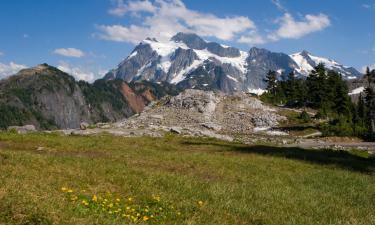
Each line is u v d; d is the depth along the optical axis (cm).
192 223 1276
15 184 1323
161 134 5644
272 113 9700
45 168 1844
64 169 1878
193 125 7944
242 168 2669
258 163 3002
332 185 2370
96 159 2444
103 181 1733
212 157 3034
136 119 8306
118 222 1133
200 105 9081
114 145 3447
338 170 2992
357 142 7081
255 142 5747
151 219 1277
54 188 1470
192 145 4209
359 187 2344
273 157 3469
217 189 1823
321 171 2869
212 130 7825
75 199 1313
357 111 12031
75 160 2206
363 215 1677
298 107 12950
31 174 1648
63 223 1039
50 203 1166
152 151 3164
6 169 1683
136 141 4059
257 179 2314
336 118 9306
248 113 9369
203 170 2466
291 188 2127
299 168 2958
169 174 2062
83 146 3130
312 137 7725
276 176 2484
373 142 7119
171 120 8300
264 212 1557
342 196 2077
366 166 3338
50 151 2816
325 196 2014
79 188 1553
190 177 2092
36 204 1109
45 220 1034
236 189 1902
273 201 1770
